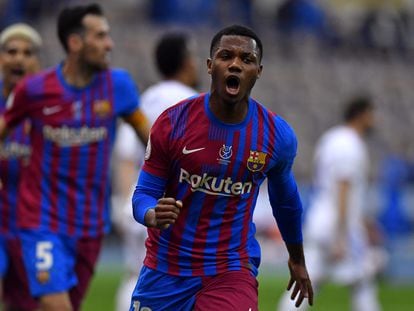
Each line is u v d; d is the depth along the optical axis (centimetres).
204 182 1672
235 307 1672
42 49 6762
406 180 6372
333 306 3934
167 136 1659
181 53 2577
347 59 8450
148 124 2302
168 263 1722
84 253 2250
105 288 4331
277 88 7662
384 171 6412
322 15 8681
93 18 2222
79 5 2231
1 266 2439
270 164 1689
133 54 7125
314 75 7950
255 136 1672
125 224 2783
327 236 3173
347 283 3212
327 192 3200
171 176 1688
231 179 1677
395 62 8706
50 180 2222
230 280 1702
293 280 1823
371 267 3241
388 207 5859
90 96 2238
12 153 2444
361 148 3209
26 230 2211
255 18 8312
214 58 1617
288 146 1695
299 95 7681
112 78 2261
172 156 1664
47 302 2175
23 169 2298
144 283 1748
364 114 3228
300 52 8200
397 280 5372
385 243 5600
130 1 7962
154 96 2552
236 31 1617
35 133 2241
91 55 2217
